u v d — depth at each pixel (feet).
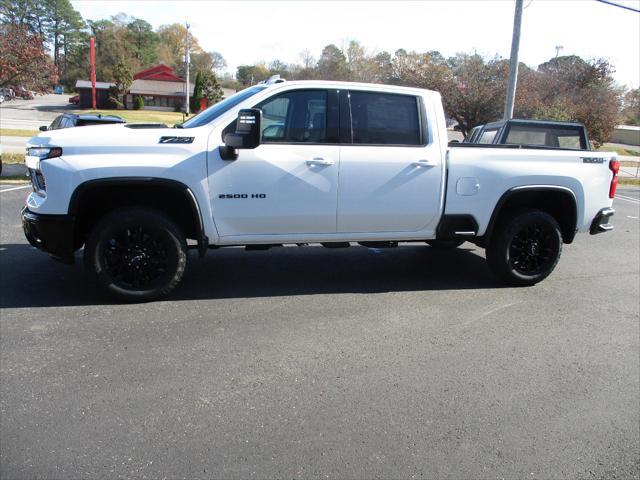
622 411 10.76
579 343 14.08
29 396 10.53
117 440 9.23
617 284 19.90
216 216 15.57
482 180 17.60
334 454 9.04
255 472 8.52
